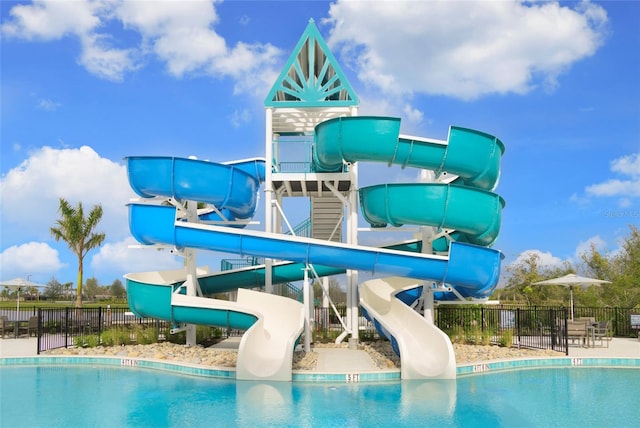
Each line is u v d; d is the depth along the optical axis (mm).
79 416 10078
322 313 23719
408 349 14211
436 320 22656
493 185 17859
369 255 16125
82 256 36781
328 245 16281
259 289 22578
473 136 16922
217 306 17359
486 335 19406
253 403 11008
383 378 13484
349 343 19469
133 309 18391
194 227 16656
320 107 21734
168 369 15156
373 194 16797
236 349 18422
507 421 9734
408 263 15961
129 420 9805
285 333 17203
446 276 15844
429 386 12773
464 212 16172
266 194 21078
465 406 10797
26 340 21859
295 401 11180
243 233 16531
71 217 36375
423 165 17172
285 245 16438
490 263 16016
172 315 17734
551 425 9500
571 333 19562
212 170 17594
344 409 10500
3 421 9797
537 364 16344
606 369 15711
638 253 37656
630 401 11336
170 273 22031
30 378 14008
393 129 16781
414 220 16297
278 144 21156
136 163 17344
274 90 21500
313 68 21719
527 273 43156
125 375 14367
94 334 20625
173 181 17281
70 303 56281
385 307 18969
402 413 10219
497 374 14680
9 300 63812
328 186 20906
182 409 10531
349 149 17125
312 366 14562
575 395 11922
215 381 13375
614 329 25672
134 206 16844
